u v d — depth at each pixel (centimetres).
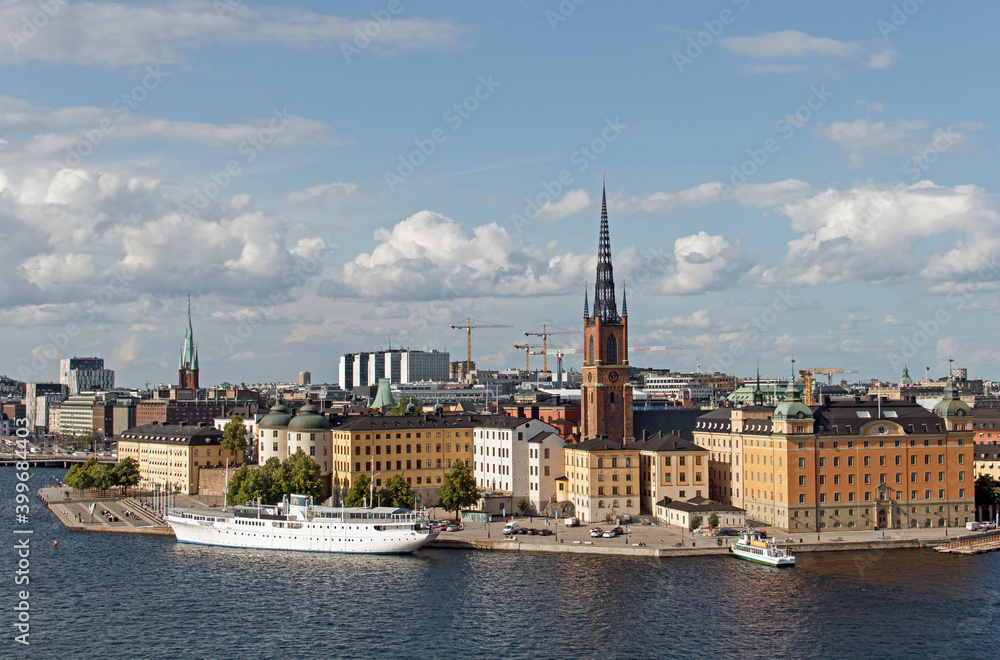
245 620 18675
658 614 18825
